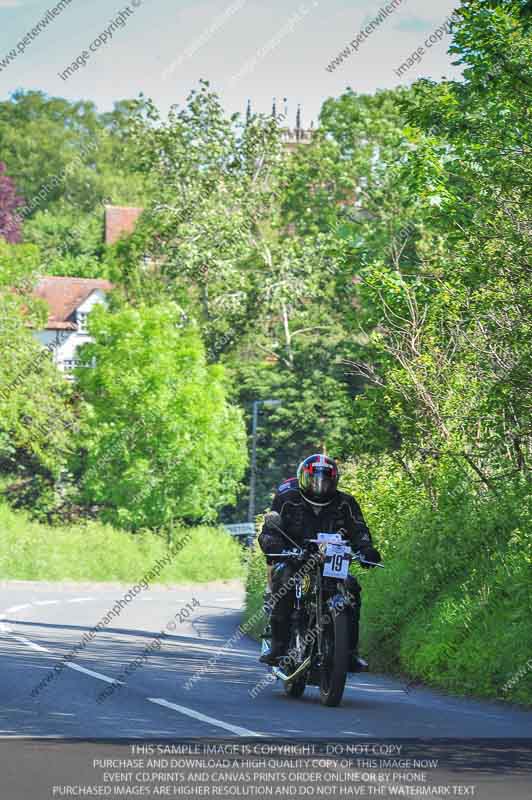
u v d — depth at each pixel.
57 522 164.38
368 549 36.19
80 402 160.88
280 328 181.88
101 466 154.25
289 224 187.62
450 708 35.84
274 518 36.22
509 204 45.59
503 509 46.69
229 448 155.00
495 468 51.12
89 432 154.50
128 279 179.88
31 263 166.75
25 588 120.69
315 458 36.50
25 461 169.75
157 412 151.50
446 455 52.06
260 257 177.38
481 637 42.06
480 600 44.06
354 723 30.59
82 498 160.12
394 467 58.00
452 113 50.69
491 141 45.69
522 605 41.72
